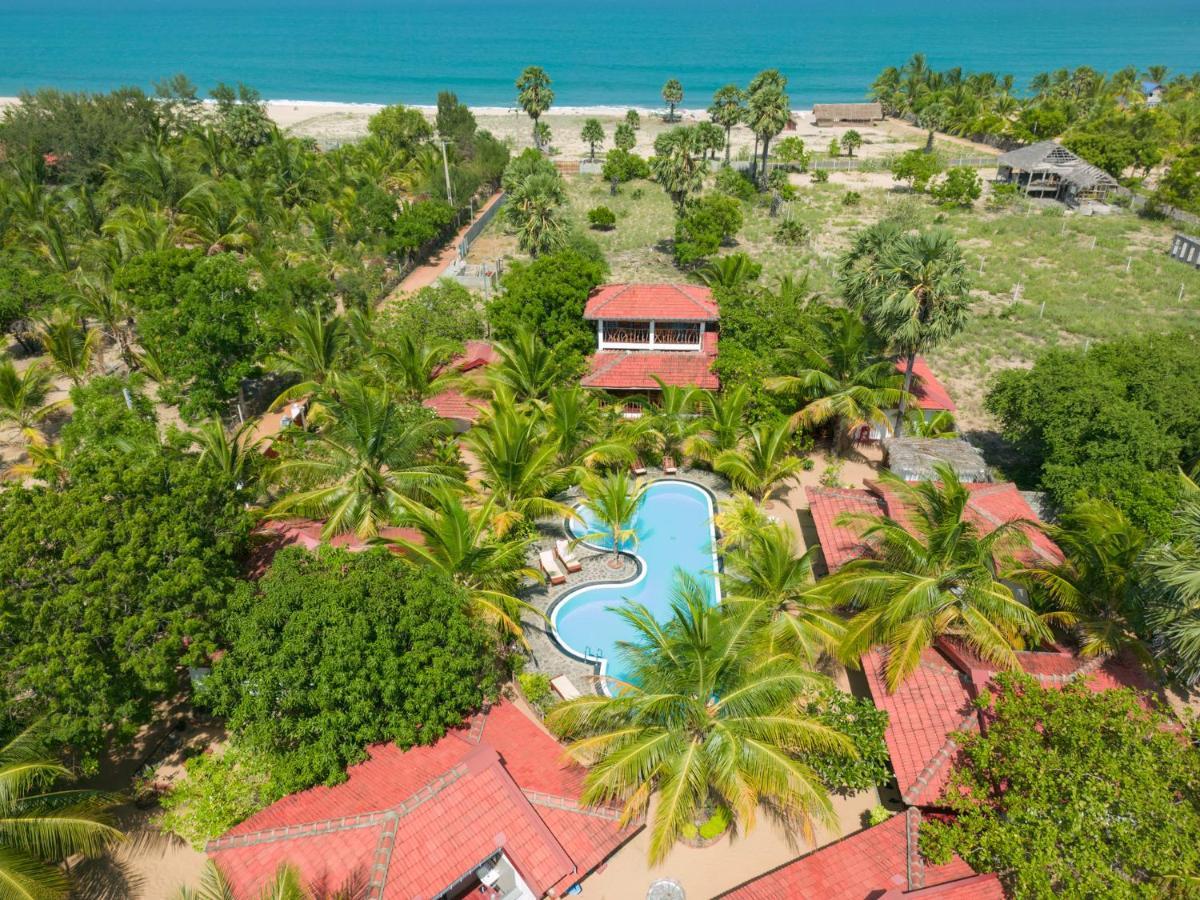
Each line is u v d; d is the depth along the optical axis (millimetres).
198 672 23984
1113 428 30922
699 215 65750
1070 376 33875
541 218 62812
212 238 62750
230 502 24234
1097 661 23109
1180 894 16062
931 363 49781
